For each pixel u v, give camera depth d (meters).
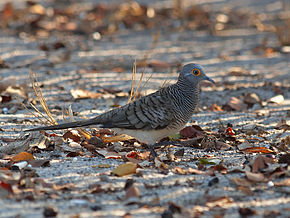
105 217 6.23
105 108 12.74
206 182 7.57
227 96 14.05
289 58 18.36
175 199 6.87
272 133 10.76
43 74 15.72
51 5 24.47
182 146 9.32
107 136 10.39
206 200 6.81
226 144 9.75
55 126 8.85
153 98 8.99
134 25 22.42
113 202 6.75
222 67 17.19
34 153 9.12
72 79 15.35
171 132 9.12
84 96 13.48
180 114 8.98
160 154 9.37
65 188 7.19
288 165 8.18
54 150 9.30
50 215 6.21
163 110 8.85
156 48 19.34
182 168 8.33
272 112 12.66
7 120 11.20
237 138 10.38
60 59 17.58
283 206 6.69
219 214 6.42
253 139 10.19
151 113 8.84
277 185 7.45
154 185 7.37
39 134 9.45
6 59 17.25
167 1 25.88
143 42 20.17
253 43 20.16
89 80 15.35
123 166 7.91
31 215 6.24
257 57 18.55
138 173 7.95
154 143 9.22
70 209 6.46
